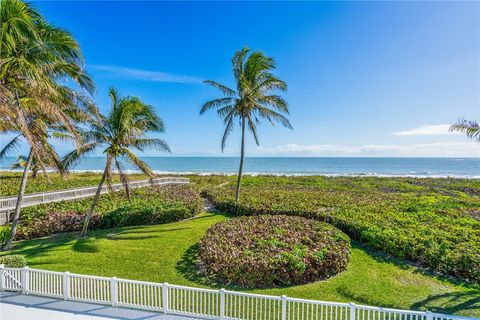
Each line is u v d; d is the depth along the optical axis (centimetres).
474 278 833
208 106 1866
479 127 895
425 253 941
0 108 802
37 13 964
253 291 797
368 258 1020
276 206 1642
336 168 8681
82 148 1222
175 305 725
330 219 1384
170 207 1617
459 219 1338
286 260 841
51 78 1075
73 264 978
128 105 1240
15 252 1105
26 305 691
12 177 3053
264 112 1798
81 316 645
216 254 926
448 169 8125
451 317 518
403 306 712
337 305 573
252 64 1781
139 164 1332
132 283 687
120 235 1317
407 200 1925
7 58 849
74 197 1891
